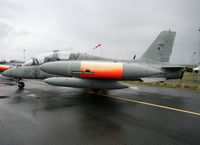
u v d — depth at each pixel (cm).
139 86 1455
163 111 549
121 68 804
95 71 789
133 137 328
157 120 446
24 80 1767
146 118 463
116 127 383
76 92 932
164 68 970
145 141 311
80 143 295
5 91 916
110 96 834
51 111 508
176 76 982
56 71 827
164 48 1022
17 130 349
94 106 594
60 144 289
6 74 1001
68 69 811
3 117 436
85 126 383
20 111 499
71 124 394
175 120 450
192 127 396
